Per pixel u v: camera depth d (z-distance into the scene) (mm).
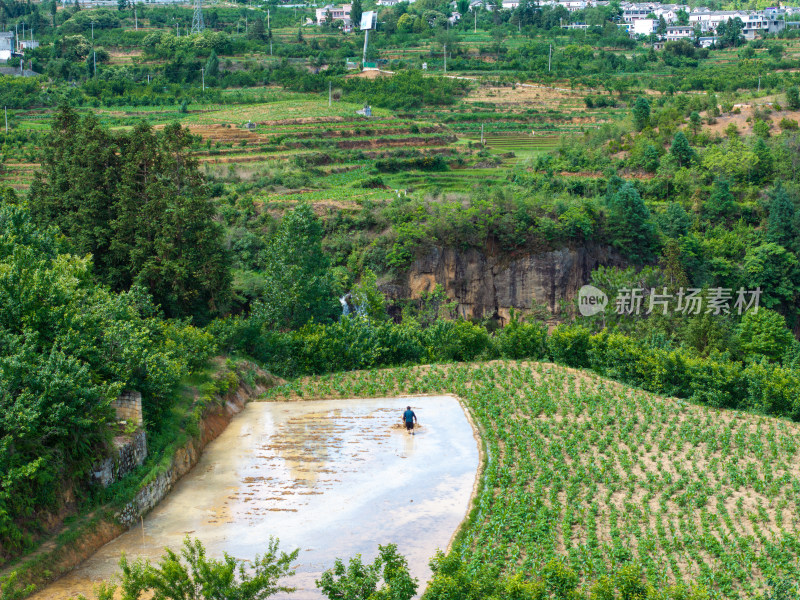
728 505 29891
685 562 25219
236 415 41469
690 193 99625
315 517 28703
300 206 58281
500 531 26969
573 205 86125
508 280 83375
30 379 26469
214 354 45875
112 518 27094
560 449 34750
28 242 41062
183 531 27531
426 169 111938
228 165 101188
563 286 83625
